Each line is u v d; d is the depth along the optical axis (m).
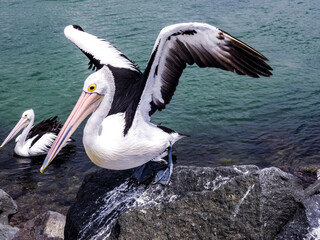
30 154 3.76
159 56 1.80
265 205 1.79
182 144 3.58
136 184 2.04
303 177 2.89
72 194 3.01
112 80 1.80
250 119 3.98
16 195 3.02
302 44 5.76
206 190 1.77
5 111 4.41
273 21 6.62
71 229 1.95
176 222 1.70
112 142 1.82
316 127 3.75
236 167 1.91
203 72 5.14
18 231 2.42
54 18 7.08
